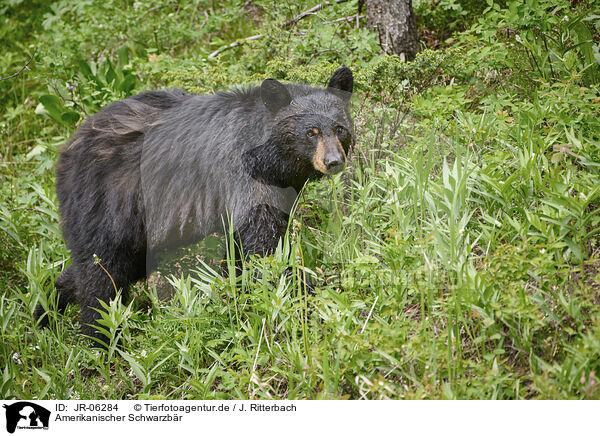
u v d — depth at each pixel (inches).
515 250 228.1
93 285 313.0
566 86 303.1
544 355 221.6
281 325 249.9
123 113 317.7
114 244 310.5
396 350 216.1
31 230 387.2
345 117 292.0
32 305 295.6
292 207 297.1
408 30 434.0
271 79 281.0
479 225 271.3
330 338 236.1
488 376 203.0
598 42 376.2
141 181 306.5
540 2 363.3
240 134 290.0
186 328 270.5
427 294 242.1
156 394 269.0
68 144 326.0
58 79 476.7
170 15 552.4
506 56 378.9
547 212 244.8
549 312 221.3
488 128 308.3
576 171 290.7
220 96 306.7
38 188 391.5
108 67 486.6
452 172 261.3
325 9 480.4
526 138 294.8
